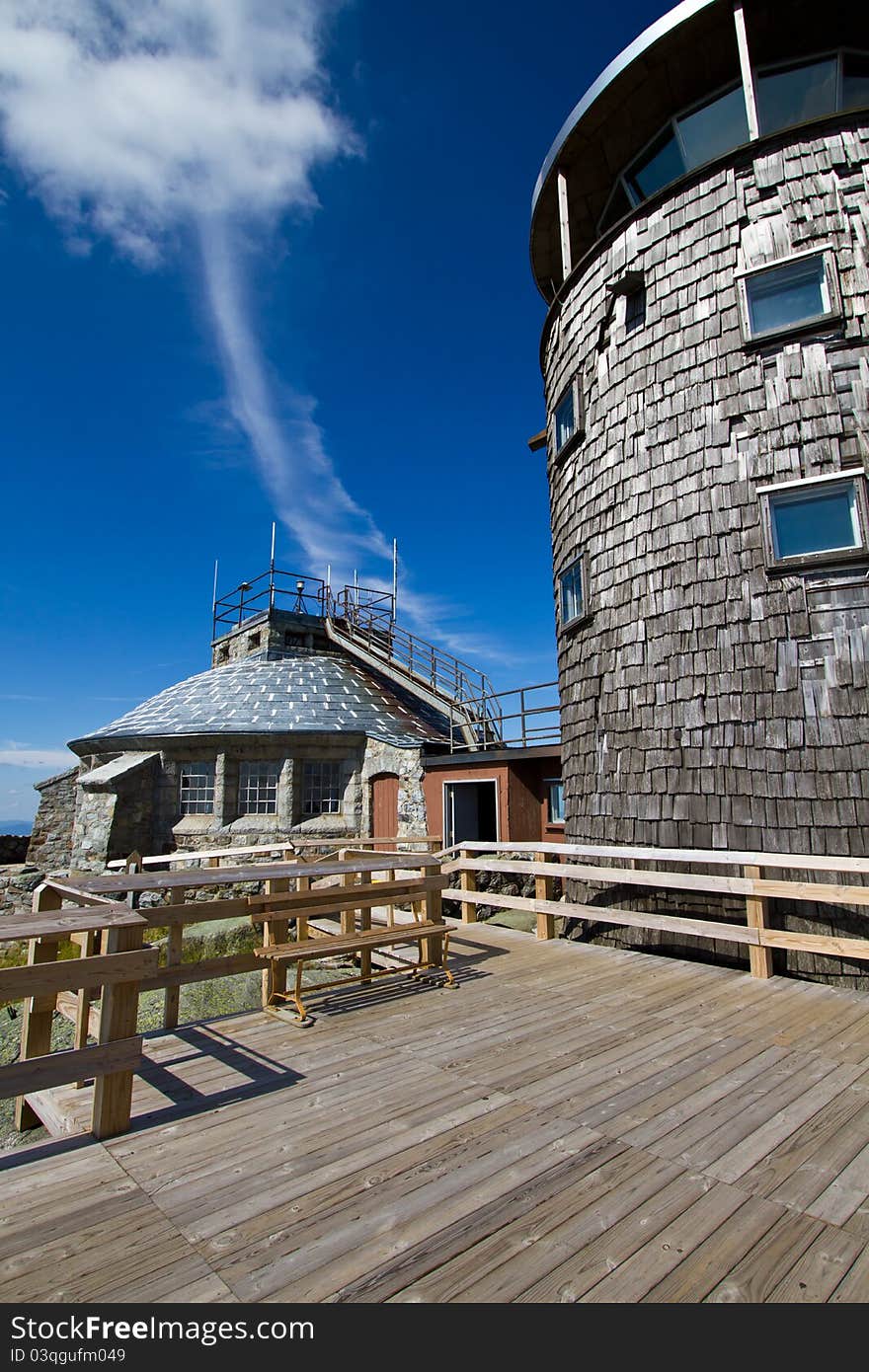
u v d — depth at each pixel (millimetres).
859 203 6828
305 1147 3193
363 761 18609
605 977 6051
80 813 18656
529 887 13805
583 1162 2994
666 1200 2701
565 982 5914
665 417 7824
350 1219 2629
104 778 17734
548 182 9930
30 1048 4488
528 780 14609
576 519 9305
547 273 11602
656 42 7875
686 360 7688
